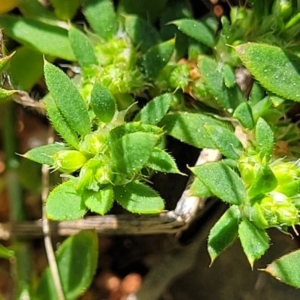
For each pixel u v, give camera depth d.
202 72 0.08
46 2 0.10
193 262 0.10
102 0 0.08
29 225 0.09
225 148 0.07
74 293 0.09
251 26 0.08
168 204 0.09
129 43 0.08
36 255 0.10
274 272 0.07
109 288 0.11
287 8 0.08
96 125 0.08
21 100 0.09
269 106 0.08
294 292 0.10
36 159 0.07
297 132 0.08
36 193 0.10
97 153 0.07
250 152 0.07
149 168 0.08
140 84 0.08
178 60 0.09
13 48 0.09
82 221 0.09
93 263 0.09
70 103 0.07
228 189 0.07
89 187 0.07
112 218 0.09
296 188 0.07
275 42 0.08
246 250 0.06
